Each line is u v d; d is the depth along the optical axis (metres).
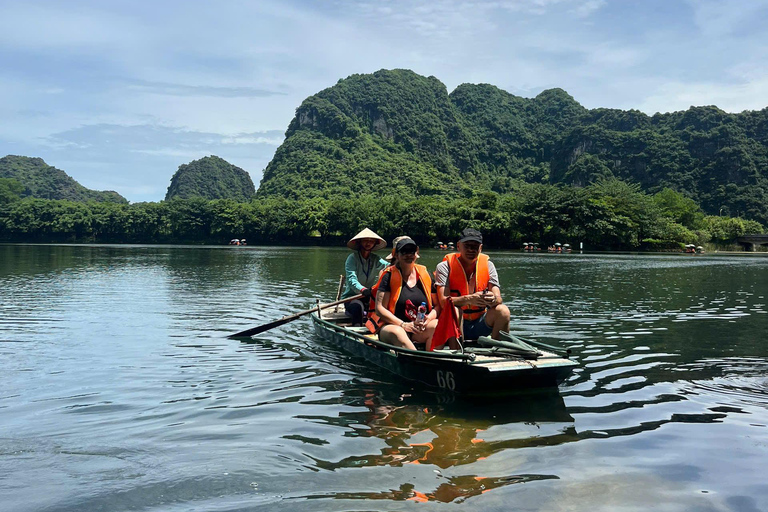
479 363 5.68
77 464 4.07
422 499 3.52
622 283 20.69
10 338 9.07
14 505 3.44
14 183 196.00
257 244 111.69
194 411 5.34
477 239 6.57
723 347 8.41
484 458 4.20
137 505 3.45
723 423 4.98
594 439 4.60
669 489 3.68
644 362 7.42
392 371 6.86
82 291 16.47
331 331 8.79
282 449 4.37
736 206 148.62
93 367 7.12
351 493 3.61
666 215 97.88
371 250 9.49
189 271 25.83
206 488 3.67
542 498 3.54
